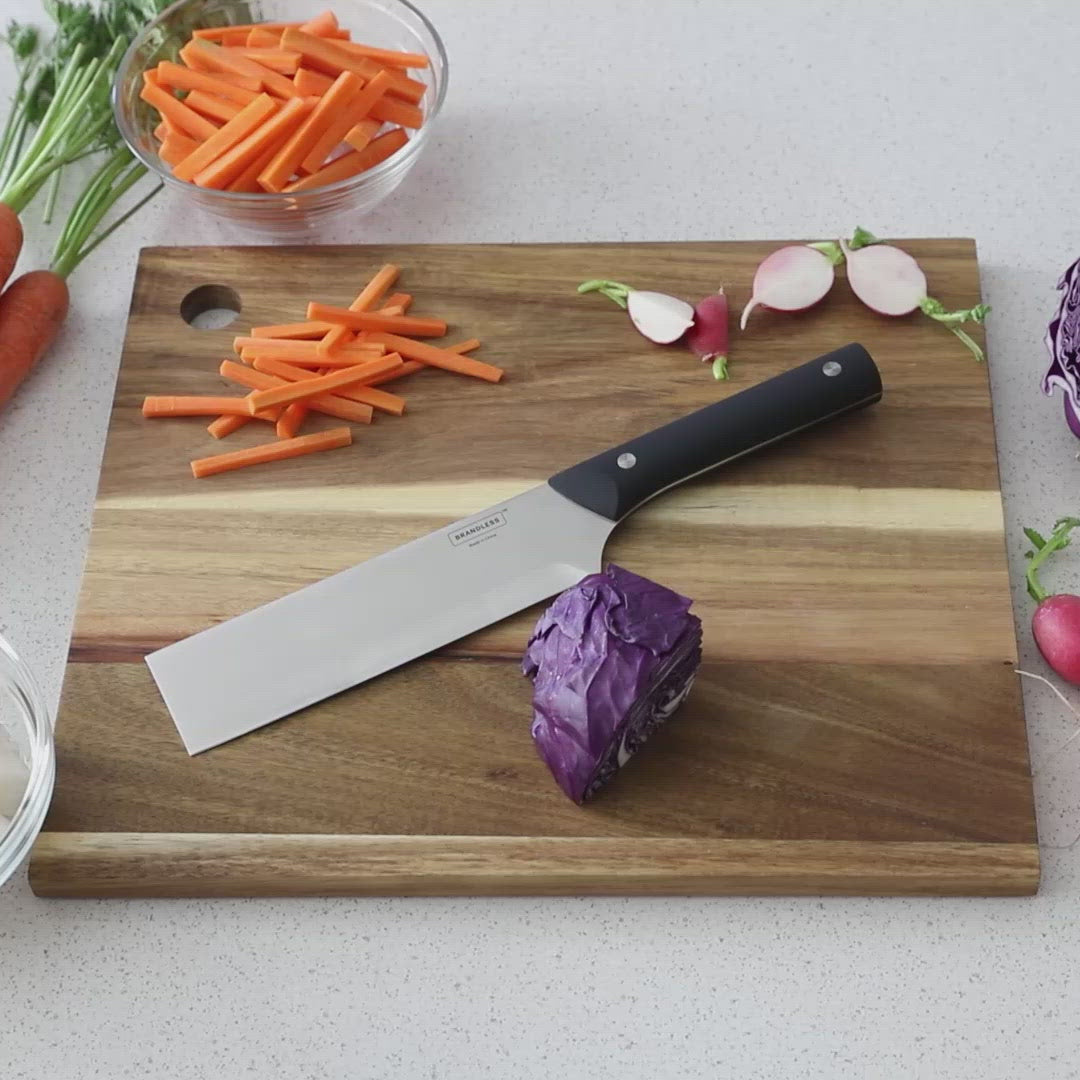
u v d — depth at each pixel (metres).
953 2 1.04
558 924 0.76
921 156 0.97
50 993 0.75
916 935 0.76
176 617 0.81
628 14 1.04
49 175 0.94
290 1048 0.73
